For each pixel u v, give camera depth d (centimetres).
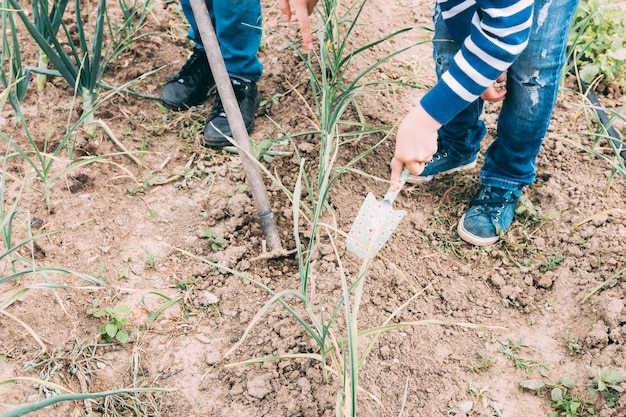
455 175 243
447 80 147
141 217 225
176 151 248
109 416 175
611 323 192
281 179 239
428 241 223
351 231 191
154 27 298
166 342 192
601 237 216
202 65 264
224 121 245
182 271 210
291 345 190
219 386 183
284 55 286
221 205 229
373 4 321
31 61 277
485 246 220
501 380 186
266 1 317
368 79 277
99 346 189
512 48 138
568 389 183
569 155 246
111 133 240
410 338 195
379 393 181
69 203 225
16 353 185
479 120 237
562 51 181
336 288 205
